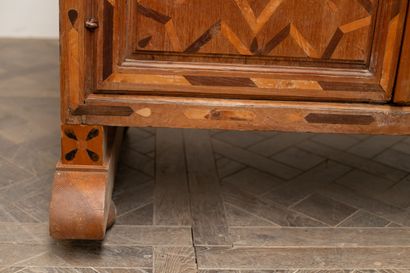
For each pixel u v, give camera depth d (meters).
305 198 1.87
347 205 1.84
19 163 2.01
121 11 1.40
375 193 1.93
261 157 2.15
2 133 2.23
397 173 2.08
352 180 2.01
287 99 1.51
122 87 1.45
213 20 1.42
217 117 1.50
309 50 1.46
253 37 1.44
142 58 1.45
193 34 1.43
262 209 1.79
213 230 1.66
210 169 2.04
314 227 1.70
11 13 3.58
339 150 2.24
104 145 1.53
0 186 1.85
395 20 1.44
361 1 1.43
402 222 1.75
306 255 1.56
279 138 2.32
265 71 1.47
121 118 1.48
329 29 1.45
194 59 1.46
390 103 1.52
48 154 2.08
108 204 1.57
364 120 1.53
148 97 1.48
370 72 1.49
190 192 1.87
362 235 1.67
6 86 2.71
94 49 1.42
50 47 3.42
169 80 1.46
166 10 1.41
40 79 2.83
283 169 2.06
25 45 3.42
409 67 1.47
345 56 1.48
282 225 1.71
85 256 1.52
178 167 2.04
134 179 1.93
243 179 1.98
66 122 1.48
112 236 1.60
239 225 1.69
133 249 1.55
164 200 1.81
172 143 2.22
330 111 1.51
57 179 1.50
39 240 1.57
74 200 1.47
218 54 1.45
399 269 1.52
